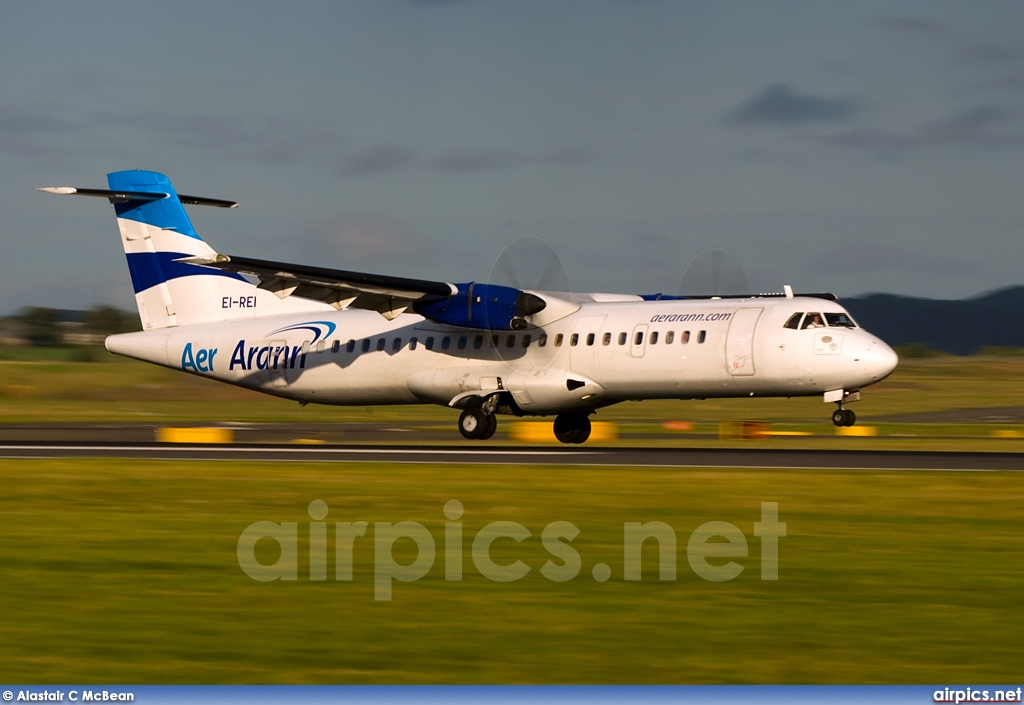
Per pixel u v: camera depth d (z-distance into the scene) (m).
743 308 94.44
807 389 92.56
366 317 110.06
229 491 64.75
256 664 32.25
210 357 116.62
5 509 59.16
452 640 34.50
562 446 97.38
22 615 37.25
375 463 78.69
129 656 33.03
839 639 34.31
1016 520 53.41
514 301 98.31
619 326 97.19
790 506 57.38
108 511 58.03
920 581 41.38
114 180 120.44
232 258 93.50
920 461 77.19
